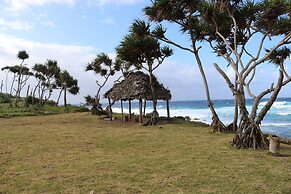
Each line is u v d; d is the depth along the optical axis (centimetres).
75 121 2656
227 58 1424
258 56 1321
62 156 1119
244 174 852
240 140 1264
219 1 1468
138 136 1623
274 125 3062
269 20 1406
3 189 744
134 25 1811
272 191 708
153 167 942
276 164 969
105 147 1302
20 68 5778
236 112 1839
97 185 768
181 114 5062
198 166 948
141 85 2364
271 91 1277
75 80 5000
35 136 1652
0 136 1653
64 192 720
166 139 1512
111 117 2727
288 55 1609
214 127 1808
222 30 1669
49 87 5572
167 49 2278
